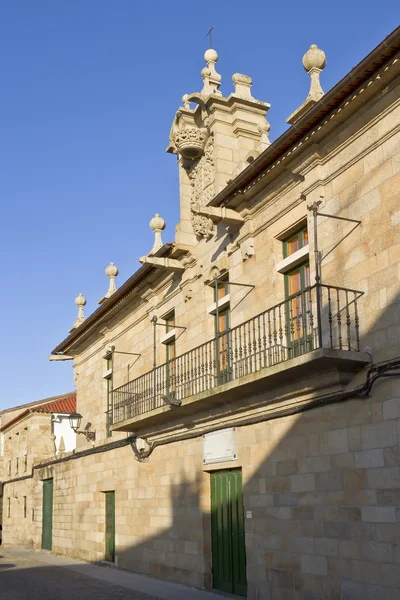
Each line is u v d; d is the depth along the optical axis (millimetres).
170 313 16438
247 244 12766
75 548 21172
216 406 12898
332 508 9797
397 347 9000
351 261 10031
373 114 9742
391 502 8766
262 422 11727
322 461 10109
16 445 32469
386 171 9555
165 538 15023
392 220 9352
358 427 9484
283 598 10609
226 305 13805
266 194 12211
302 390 10555
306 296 11312
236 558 12422
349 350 9445
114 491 18562
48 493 25297
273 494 11164
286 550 10680
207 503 13547
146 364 17422
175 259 15500
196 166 15172
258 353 11195
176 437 14805
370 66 9141
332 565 9656
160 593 12977
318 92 11531
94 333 21375
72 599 12500
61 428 29625
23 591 13734
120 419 17500
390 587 8617
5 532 32719
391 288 9227
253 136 14633
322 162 10805
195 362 14477
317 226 10836
